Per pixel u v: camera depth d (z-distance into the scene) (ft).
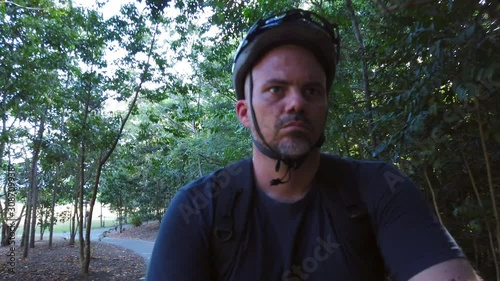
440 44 7.63
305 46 3.57
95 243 68.90
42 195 68.80
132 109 38.24
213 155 45.57
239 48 3.82
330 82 3.84
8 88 24.30
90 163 55.88
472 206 8.92
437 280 3.04
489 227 9.02
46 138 39.52
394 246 3.30
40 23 26.35
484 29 6.88
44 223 76.64
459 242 10.68
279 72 3.48
